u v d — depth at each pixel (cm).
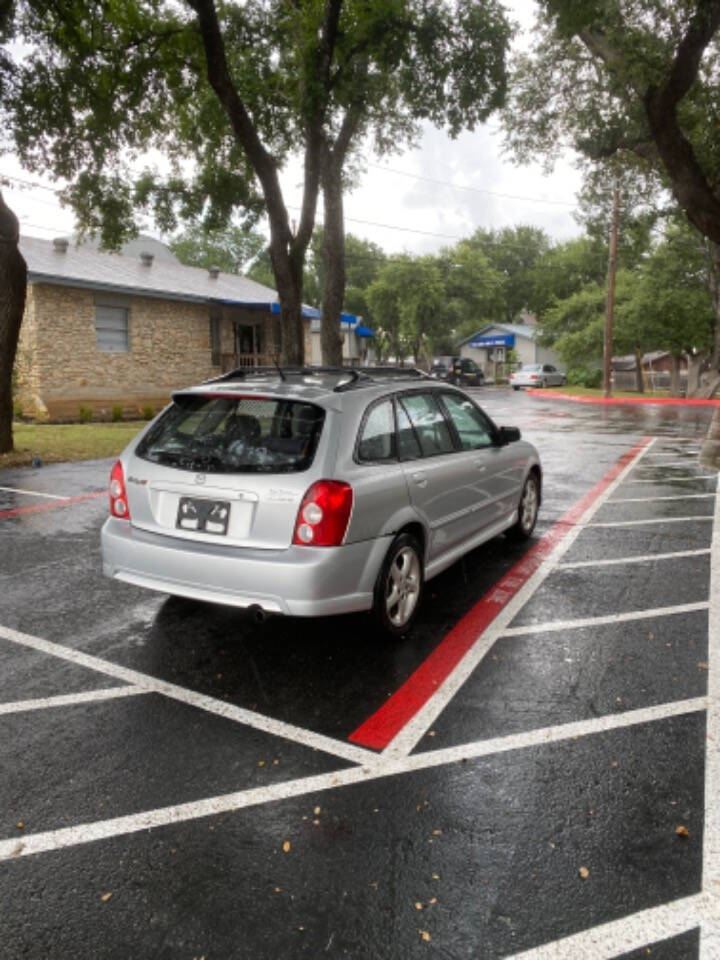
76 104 1200
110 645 436
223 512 389
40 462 1125
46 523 741
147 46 1204
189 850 251
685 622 475
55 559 614
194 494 398
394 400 459
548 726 338
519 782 292
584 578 572
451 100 1194
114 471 434
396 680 388
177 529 404
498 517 600
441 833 260
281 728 337
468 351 5694
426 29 1123
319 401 401
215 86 1120
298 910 223
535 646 436
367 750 317
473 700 365
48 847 252
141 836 259
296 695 371
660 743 322
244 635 452
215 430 414
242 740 326
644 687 380
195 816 270
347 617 484
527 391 3934
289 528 374
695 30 999
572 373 4438
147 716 348
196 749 318
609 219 3091
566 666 407
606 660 414
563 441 1584
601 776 296
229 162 1444
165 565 398
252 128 1172
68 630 459
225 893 231
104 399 2002
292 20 1193
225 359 2386
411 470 443
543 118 1652
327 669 402
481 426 581
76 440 1395
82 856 248
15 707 357
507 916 221
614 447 1473
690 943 210
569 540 691
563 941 211
